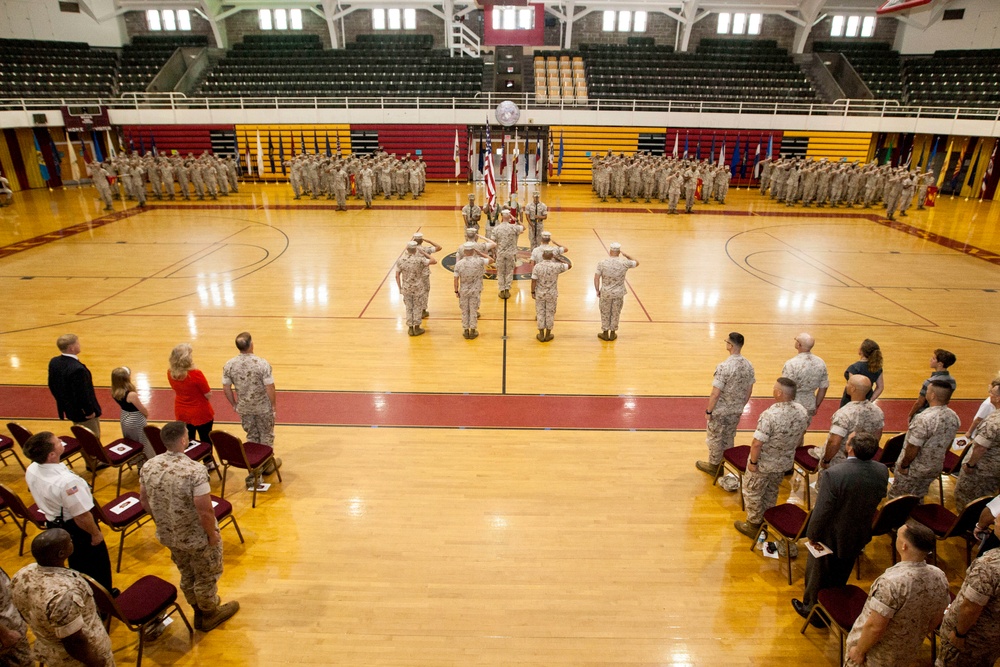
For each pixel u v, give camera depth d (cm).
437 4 3200
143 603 432
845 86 3119
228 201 2391
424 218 2073
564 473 689
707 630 480
